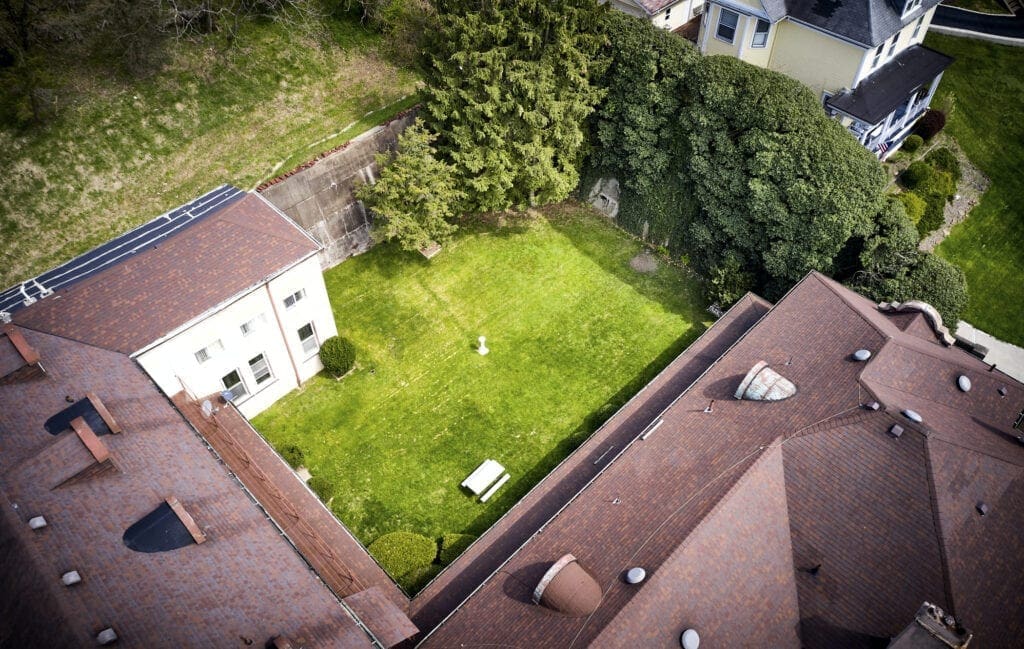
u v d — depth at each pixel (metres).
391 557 30.80
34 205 38.62
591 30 40.81
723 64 38.62
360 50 48.09
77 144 40.06
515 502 33.81
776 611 23.88
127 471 24.69
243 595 21.94
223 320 32.41
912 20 42.50
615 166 45.16
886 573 23.92
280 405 37.72
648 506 25.84
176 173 41.34
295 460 34.81
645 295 42.81
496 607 24.67
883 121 44.25
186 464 26.08
